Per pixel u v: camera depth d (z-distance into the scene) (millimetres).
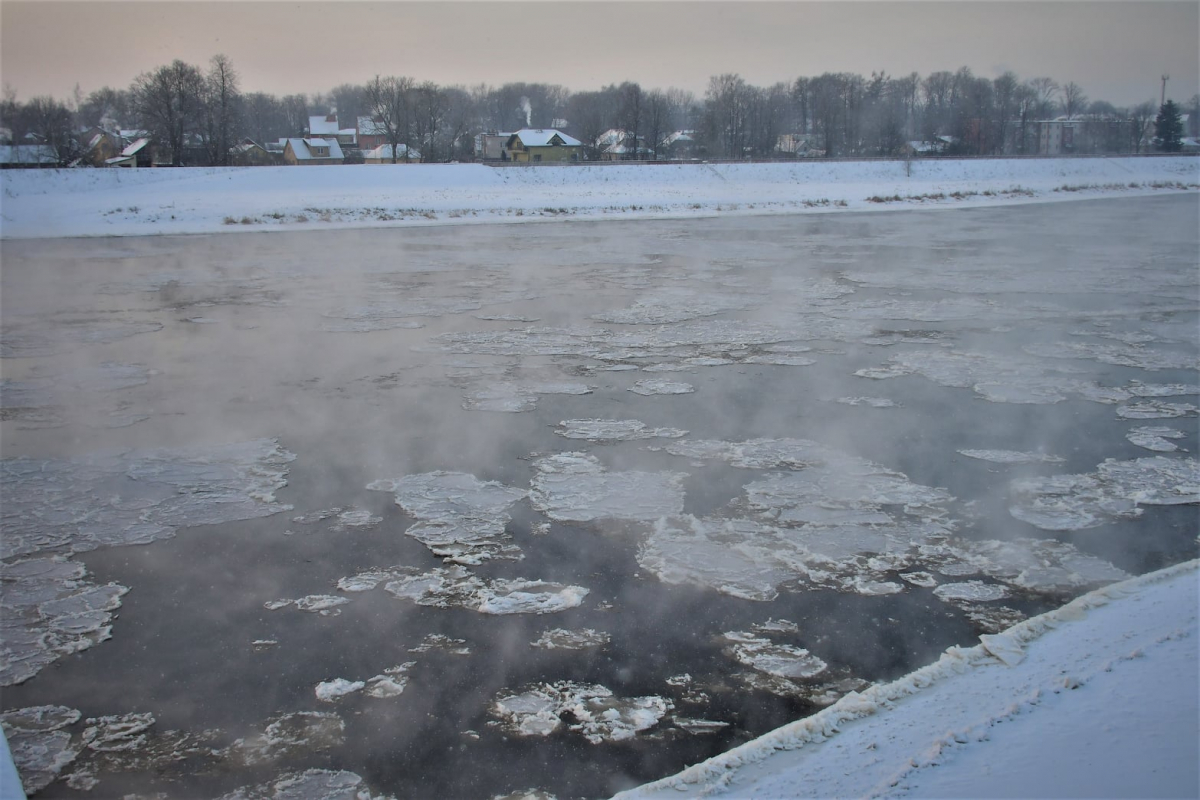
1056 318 14297
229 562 6113
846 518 6758
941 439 8477
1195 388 10258
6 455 8133
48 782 4051
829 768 3742
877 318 14344
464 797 3934
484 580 5852
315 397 9906
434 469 7727
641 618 5375
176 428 8852
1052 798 3215
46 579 5910
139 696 4668
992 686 4336
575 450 8195
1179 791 3189
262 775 4086
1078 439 8484
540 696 4633
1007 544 6320
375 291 16938
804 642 5102
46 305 15539
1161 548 6262
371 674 4836
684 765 4109
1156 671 4113
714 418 9125
